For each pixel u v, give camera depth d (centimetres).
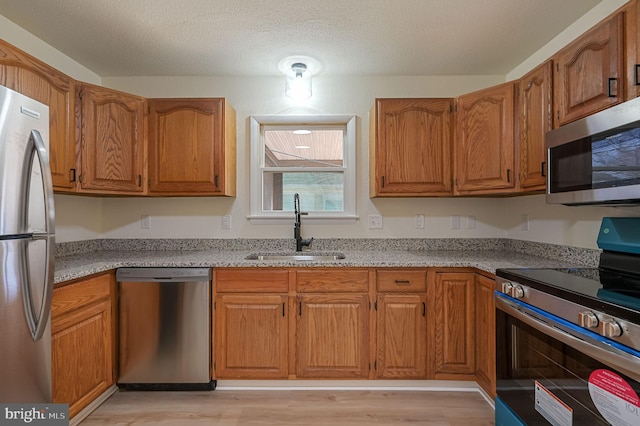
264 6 174
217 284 200
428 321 199
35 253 126
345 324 200
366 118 261
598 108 138
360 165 261
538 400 133
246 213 260
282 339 199
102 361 185
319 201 269
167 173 227
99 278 183
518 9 178
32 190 125
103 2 171
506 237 257
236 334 199
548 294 126
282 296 199
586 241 181
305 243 248
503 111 202
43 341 133
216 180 227
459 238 258
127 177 217
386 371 200
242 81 261
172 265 197
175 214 259
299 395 199
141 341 196
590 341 105
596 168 132
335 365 200
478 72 256
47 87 174
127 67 245
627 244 146
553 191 156
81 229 239
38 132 129
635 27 122
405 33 201
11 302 119
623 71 126
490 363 181
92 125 202
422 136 224
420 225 260
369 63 240
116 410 182
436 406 188
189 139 227
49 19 185
